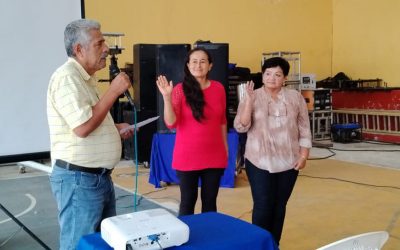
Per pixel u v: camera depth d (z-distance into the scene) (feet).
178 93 8.88
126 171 19.25
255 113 8.50
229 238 4.32
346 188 15.85
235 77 23.22
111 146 5.96
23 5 6.98
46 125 7.36
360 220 12.21
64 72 5.57
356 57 31.78
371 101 28.35
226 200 14.44
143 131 19.94
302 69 32.12
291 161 8.47
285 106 8.50
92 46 5.77
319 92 28.48
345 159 21.90
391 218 12.35
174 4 26.13
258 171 8.42
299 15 31.55
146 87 20.21
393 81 29.40
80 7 7.48
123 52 24.63
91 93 5.86
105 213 6.27
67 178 5.74
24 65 7.07
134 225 4.03
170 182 16.43
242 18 28.99
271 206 8.52
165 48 16.25
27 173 19.21
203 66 8.79
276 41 30.68
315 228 11.57
